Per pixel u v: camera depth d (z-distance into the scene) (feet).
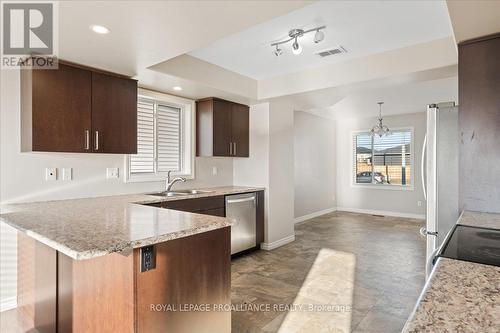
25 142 8.04
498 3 5.27
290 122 15.61
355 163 25.34
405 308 8.18
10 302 8.14
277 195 14.65
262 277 10.45
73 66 8.42
